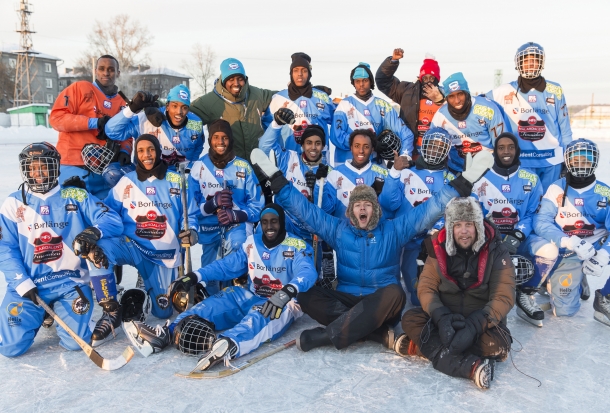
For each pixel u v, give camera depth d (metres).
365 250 4.09
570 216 4.66
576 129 40.03
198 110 5.84
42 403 3.16
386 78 6.73
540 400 3.15
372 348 3.94
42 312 3.98
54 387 3.36
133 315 4.28
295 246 4.18
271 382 3.40
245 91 5.83
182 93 5.09
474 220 3.46
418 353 3.78
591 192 4.61
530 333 4.20
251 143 5.92
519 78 5.79
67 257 4.06
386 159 5.75
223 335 3.64
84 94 5.65
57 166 3.99
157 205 4.52
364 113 5.91
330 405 3.10
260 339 3.86
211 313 4.10
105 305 3.98
